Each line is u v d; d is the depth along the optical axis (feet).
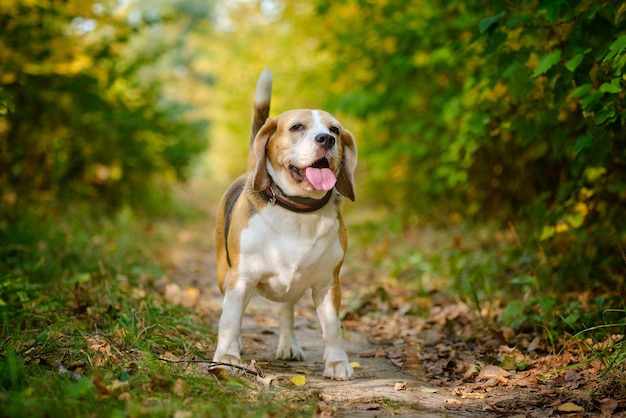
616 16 13.11
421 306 17.72
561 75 13.23
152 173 40.42
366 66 28.09
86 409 8.24
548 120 14.40
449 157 20.84
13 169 27.12
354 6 27.40
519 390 10.62
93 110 29.45
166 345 12.12
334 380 11.34
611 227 15.93
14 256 18.26
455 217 29.45
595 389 9.92
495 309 16.05
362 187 41.96
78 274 17.15
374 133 30.40
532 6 15.20
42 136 28.17
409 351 13.32
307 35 33.22
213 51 53.16
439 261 21.85
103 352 10.66
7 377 9.00
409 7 24.31
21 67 22.54
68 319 12.95
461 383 11.30
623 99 12.77
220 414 8.41
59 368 9.80
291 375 11.52
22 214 24.07
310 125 11.10
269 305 18.93
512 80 14.15
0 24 22.00
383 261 25.20
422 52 24.13
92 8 26.73
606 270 15.78
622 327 12.50
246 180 12.19
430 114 25.46
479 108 18.13
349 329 16.31
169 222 42.32
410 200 32.53
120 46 29.48
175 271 23.91
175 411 8.39
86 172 34.32
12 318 12.22
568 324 12.97
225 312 11.33
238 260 11.35
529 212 19.98
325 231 11.19
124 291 15.96
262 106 13.35
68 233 23.08
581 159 14.82
